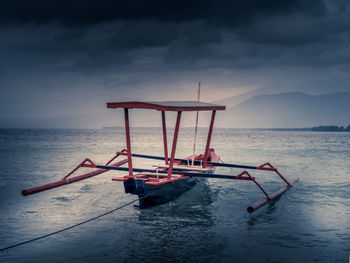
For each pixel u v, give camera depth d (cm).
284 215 1125
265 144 5634
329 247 844
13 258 780
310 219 1079
